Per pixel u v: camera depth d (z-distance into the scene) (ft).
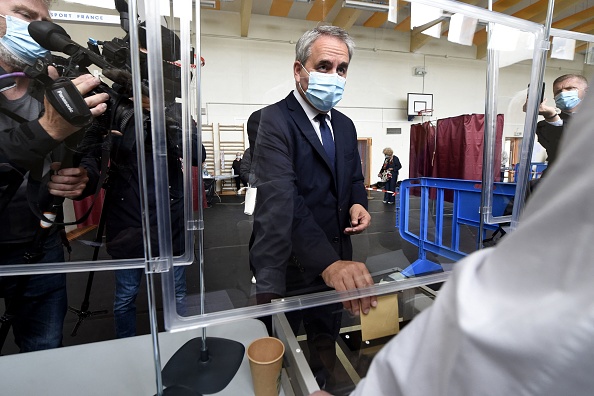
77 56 1.71
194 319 1.41
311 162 2.35
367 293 1.84
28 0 1.74
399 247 2.98
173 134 1.32
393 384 0.64
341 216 2.55
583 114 0.48
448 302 0.57
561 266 0.42
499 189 2.48
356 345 1.78
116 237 1.81
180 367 1.75
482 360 0.45
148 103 1.17
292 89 2.45
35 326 2.69
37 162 1.78
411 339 0.64
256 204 2.14
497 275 0.53
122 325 3.68
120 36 1.68
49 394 1.62
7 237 1.89
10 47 1.76
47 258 1.99
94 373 1.77
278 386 1.57
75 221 1.89
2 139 1.72
